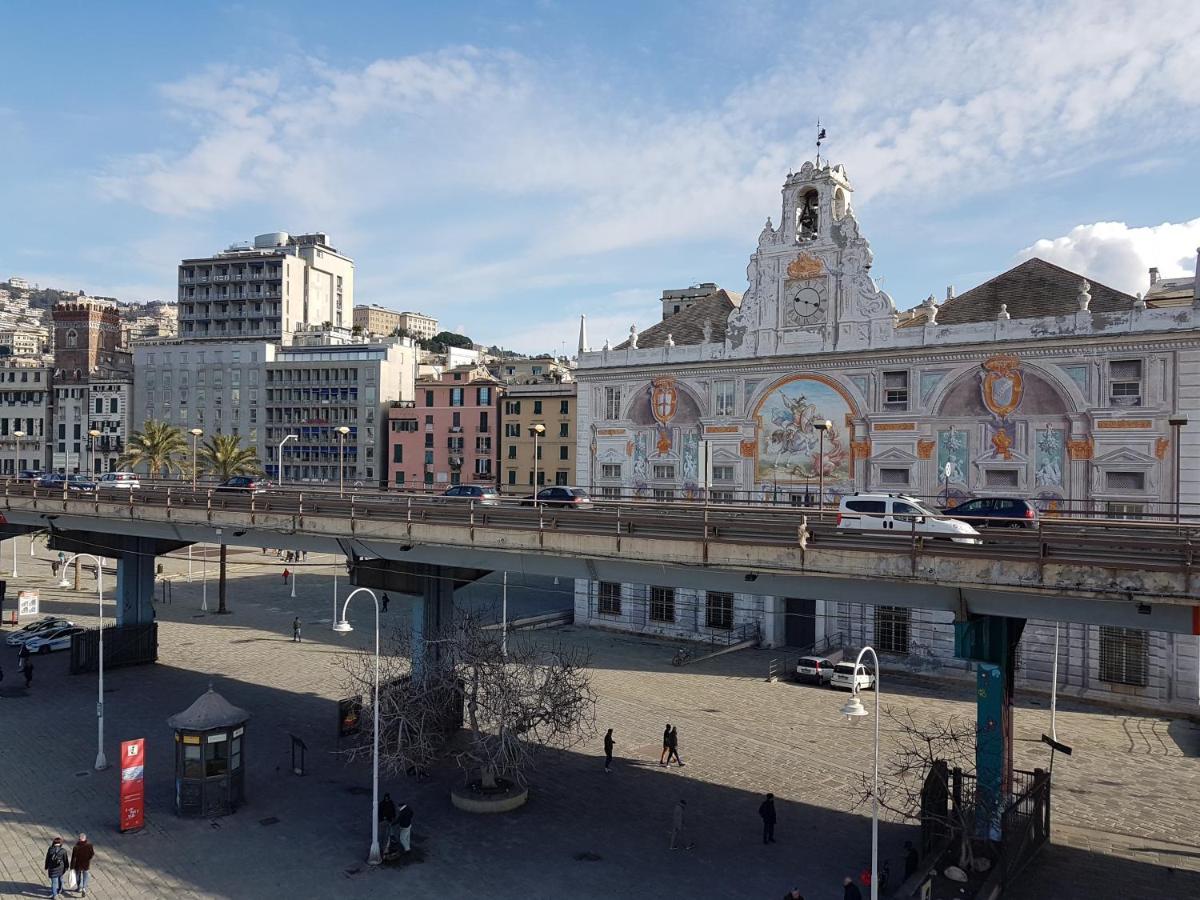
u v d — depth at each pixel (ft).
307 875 93.45
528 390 345.72
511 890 90.33
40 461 455.63
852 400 179.11
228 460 312.71
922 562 86.84
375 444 398.42
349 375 403.13
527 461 345.92
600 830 105.09
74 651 171.22
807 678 169.99
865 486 177.37
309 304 538.47
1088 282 167.53
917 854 94.94
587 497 164.14
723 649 194.39
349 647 196.85
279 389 415.03
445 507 121.60
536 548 110.73
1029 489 159.94
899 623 177.37
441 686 116.47
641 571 108.99
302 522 134.21
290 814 109.60
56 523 181.06
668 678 172.76
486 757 112.27
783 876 93.50
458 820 108.06
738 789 118.01
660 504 129.80
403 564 136.87
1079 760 129.29
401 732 111.55
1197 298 143.84
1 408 463.42
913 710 151.33
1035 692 162.20
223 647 196.34
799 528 93.76
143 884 91.04
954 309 179.52
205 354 428.97
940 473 168.96
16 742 133.18
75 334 479.41
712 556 98.07
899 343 172.65
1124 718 149.07
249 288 506.48
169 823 106.52
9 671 174.29
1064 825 106.93
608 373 212.64
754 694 162.30
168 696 157.69
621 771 124.47
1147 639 151.74
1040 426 158.92
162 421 435.12
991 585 83.46
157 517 155.63
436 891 90.07
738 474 193.26
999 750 94.73
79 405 449.06
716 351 197.47
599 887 90.99
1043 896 88.58
